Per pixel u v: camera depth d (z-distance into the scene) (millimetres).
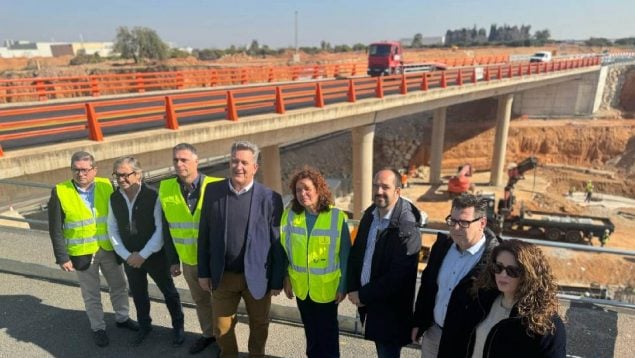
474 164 42312
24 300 5918
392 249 3533
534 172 39719
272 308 5434
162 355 4758
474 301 2869
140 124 13711
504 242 2654
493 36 153625
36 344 4953
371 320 3814
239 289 4168
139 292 4840
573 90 44625
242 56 81188
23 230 8195
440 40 143750
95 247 4734
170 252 4531
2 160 9648
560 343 2457
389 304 3748
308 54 87062
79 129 11039
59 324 5352
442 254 3365
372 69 32094
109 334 5145
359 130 22781
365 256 3746
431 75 24984
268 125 15891
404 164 41344
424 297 3477
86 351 4832
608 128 40938
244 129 15031
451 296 3064
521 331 2504
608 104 47000
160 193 4438
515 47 95812
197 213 4344
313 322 4176
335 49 95375
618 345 4586
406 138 42250
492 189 36969
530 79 35531
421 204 33000
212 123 14094
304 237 3869
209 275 4188
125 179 4402
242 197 3961
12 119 15234
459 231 3064
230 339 4340
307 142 38062
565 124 42688
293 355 4777
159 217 4551
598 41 108500
